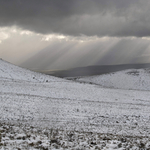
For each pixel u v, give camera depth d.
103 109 29.41
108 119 23.09
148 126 20.73
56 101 32.34
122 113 27.64
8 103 26.00
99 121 21.56
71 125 18.31
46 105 28.23
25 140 9.79
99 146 10.11
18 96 31.95
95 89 51.44
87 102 34.78
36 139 10.35
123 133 16.19
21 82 48.78
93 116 24.11
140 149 9.97
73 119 21.53
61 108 27.28
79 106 30.03
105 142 11.23
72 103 32.09
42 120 19.62
